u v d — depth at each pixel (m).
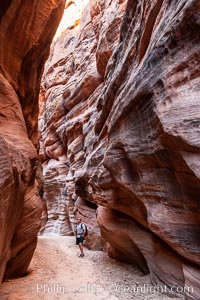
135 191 7.17
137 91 6.05
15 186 5.77
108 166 8.24
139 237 8.32
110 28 15.41
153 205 6.44
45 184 26.16
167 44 5.14
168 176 5.84
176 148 4.89
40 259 11.80
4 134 6.57
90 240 14.66
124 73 8.12
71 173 22.50
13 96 7.64
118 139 7.45
